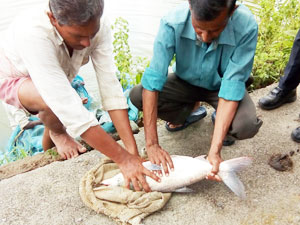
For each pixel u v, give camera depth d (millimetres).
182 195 2334
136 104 2689
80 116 1985
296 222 2113
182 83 2678
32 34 1914
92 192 2260
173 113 2783
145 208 2152
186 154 2711
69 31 1746
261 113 3172
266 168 2527
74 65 2369
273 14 4121
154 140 2322
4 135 3928
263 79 3693
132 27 5434
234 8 1817
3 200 2322
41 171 2574
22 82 2402
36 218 2195
